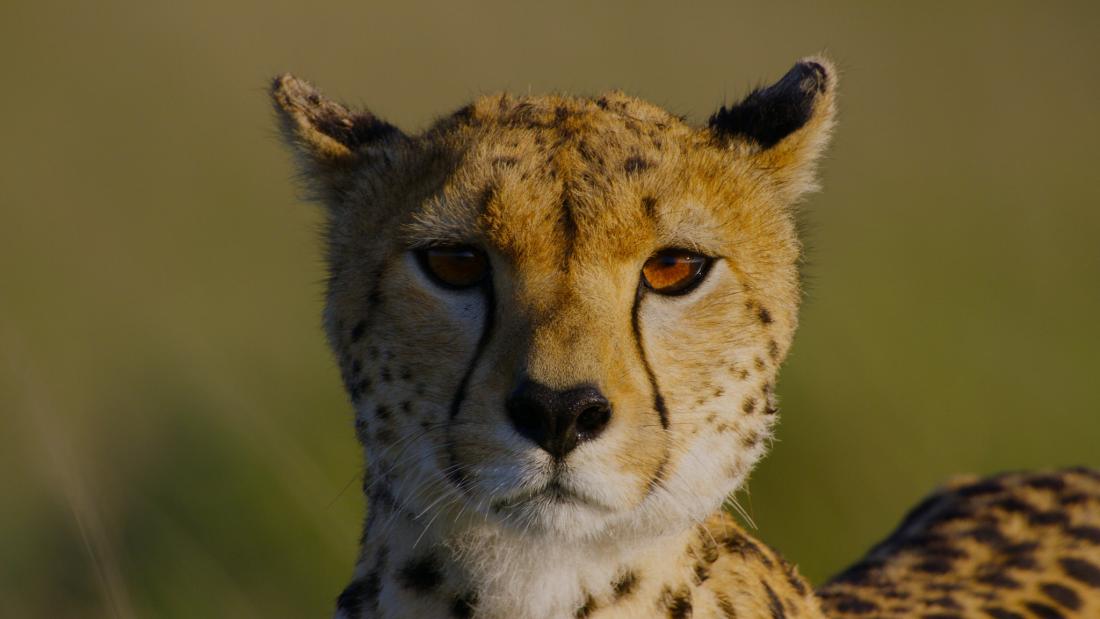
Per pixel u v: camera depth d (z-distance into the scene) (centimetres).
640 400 612
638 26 1964
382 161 686
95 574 894
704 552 653
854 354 1316
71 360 1373
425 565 641
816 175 715
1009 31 2119
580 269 614
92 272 1532
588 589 634
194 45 1958
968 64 2020
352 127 713
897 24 2081
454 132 667
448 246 630
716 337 639
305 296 1502
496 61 1897
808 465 1200
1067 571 821
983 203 1705
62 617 1052
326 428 1199
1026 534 860
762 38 1969
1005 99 1969
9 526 1096
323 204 710
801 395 1246
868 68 1986
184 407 1201
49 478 1075
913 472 1216
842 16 2073
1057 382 1352
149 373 1286
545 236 614
